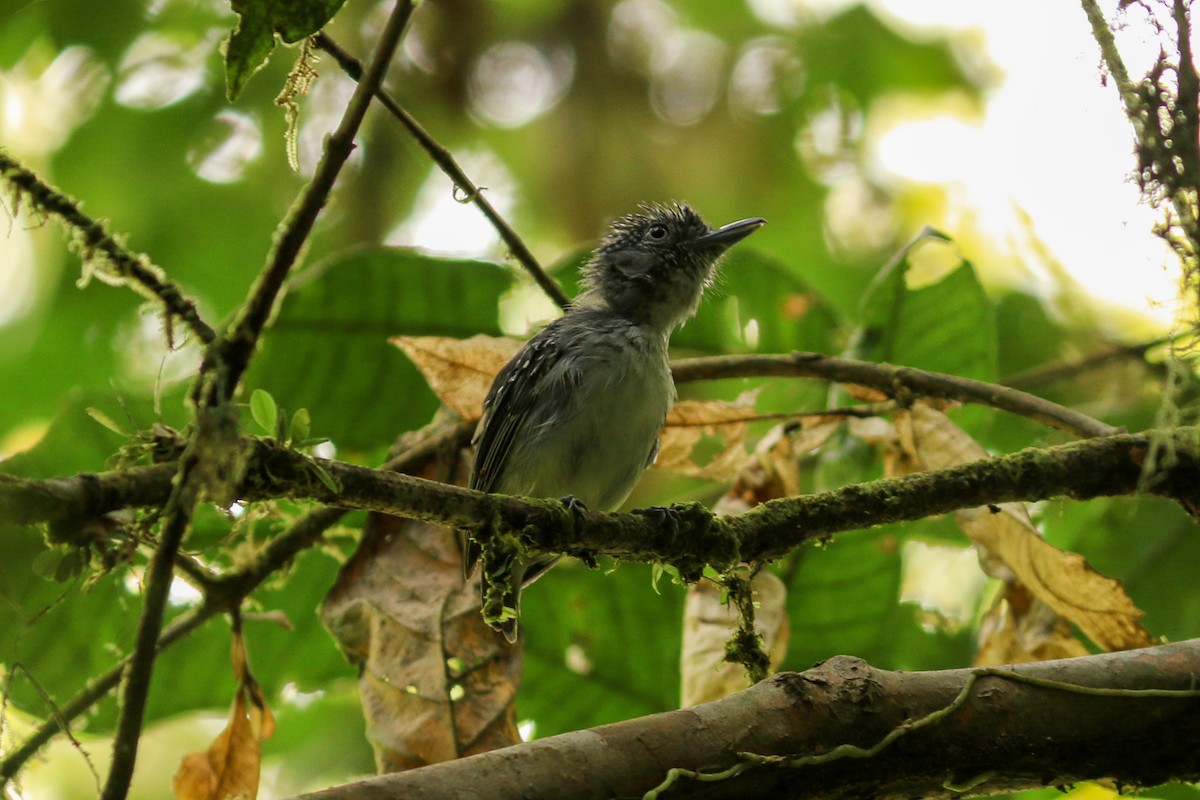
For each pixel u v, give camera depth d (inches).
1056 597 339.9
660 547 304.8
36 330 584.7
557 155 642.8
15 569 336.5
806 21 654.5
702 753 239.3
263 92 591.5
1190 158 285.3
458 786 223.8
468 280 409.4
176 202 596.4
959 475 315.3
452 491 274.8
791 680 250.5
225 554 397.1
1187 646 264.4
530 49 644.1
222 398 221.6
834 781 245.4
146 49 588.7
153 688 426.0
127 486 221.8
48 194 241.8
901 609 499.2
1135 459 314.3
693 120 655.8
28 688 381.1
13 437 585.9
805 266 667.4
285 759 552.4
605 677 452.8
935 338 428.5
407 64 625.9
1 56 579.2
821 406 469.7
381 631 354.6
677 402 395.9
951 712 250.4
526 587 442.9
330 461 253.3
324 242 612.4
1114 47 291.0
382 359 419.8
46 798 546.6
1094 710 253.6
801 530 313.0
